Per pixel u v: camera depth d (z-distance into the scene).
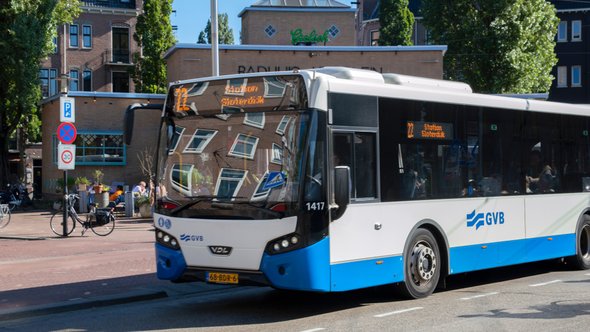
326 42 43.25
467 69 46.22
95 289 12.12
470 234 12.03
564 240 14.27
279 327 9.25
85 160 36.12
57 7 44.16
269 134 9.65
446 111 11.71
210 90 10.15
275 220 9.34
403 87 10.97
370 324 9.34
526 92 45.03
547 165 13.87
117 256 16.66
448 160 11.66
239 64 36.38
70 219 28.03
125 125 10.26
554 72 68.38
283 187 9.41
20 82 41.66
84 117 36.16
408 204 10.88
